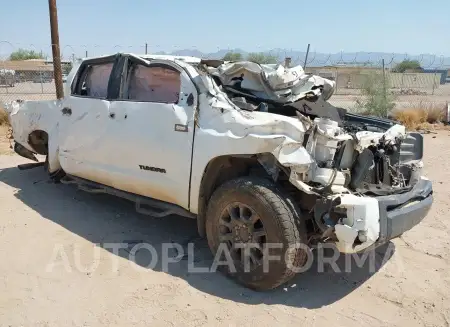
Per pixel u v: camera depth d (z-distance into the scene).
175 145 4.32
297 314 3.57
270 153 3.73
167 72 4.71
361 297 3.88
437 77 27.36
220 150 3.94
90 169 5.28
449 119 13.55
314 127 3.70
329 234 3.57
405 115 13.32
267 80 4.45
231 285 3.96
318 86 5.05
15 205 5.72
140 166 4.68
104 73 5.34
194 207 4.29
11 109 6.80
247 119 3.86
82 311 3.50
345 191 3.71
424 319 3.57
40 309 3.50
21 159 8.22
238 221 3.85
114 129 4.88
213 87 4.23
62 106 5.71
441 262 4.54
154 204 4.74
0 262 4.20
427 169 8.07
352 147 3.91
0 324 3.30
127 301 3.65
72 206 5.74
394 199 3.80
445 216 5.76
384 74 14.88
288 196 3.69
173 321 3.41
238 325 3.39
